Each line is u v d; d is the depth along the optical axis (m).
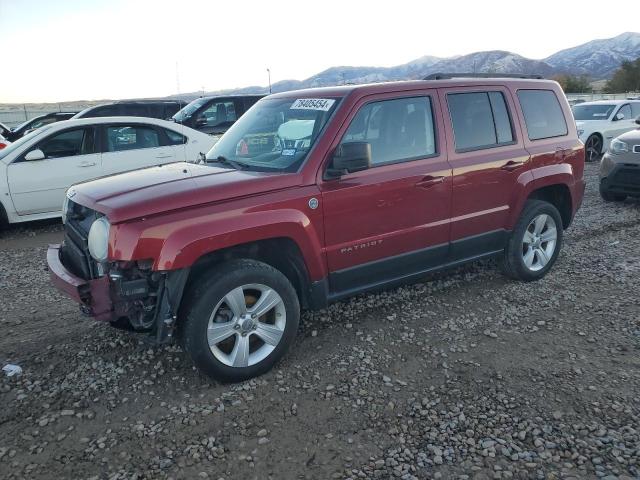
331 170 3.94
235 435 3.14
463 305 4.97
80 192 3.90
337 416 3.31
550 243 5.60
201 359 3.51
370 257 4.27
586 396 3.46
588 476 2.77
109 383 3.73
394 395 3.53
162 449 3.02
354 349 4.16
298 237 3.77
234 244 3.51
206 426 3.22
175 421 3.28
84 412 3.39
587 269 5.87
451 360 3.97
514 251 5.29
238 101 12.99
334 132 4.00
